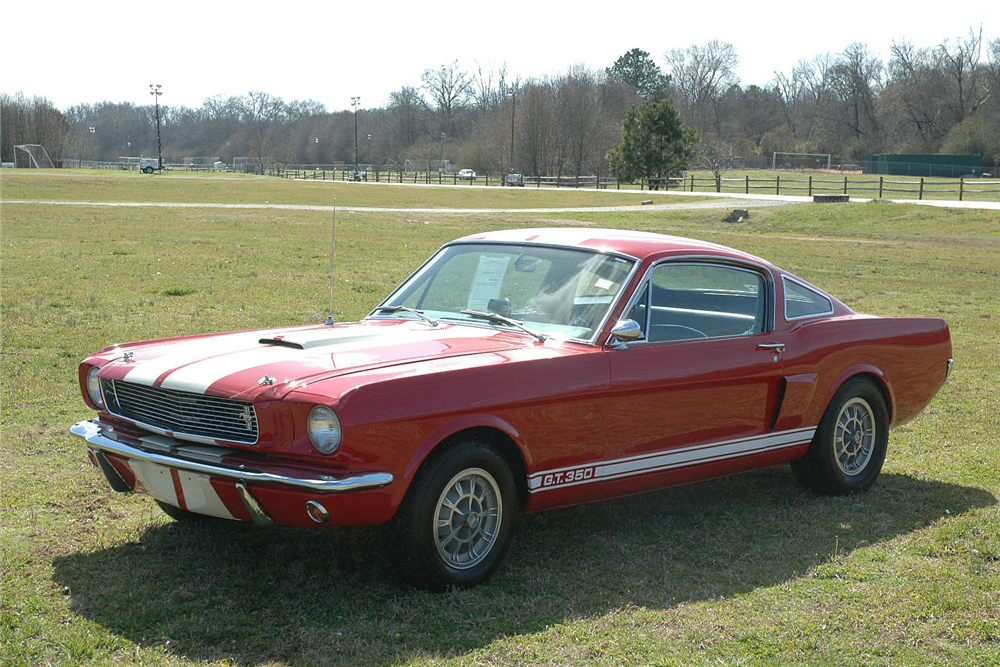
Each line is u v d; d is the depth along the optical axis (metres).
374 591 4.29
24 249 20.22
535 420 4.48
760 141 133.00
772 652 3.82
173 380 4.29
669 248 5.30
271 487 3.95
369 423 3.94
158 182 64.81
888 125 124.62
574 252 5.28
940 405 8.80
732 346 5.29
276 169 122.56
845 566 4.79
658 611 4.18
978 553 4.98
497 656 3.71
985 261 25.02
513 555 4.84
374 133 157.50
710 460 5.30
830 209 41.44
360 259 20.86
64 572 4.43
